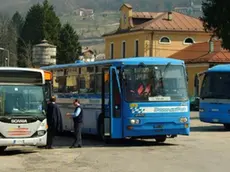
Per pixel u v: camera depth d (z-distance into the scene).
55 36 98.38
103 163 14.99
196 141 21.62
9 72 17.73
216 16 40.44
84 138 23.67
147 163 14.89
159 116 19.34
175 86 19.77
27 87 17.89
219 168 13.84
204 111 28.22
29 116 17.52
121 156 16.61
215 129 28.78
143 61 19.52
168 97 19.53
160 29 70.88
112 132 19.36
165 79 19.64
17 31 117.81
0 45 103.81
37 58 60.00
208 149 18.45
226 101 27.41
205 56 63.66
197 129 28.80
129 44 74.50
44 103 18.03
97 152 17.84
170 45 71.69
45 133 17.91
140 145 20.17
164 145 20.03
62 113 24.70
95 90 21.48
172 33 71.62
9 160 15.95
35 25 97.56
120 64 19.39
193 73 64.31
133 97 19.22
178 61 20.03
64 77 24.75
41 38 96.94
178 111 19.59
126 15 75.94
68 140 23.47
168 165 14.45
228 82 27.62
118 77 19.41
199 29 72.31
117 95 19.38
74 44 100.06
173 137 21.84
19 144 17.30
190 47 69.62
